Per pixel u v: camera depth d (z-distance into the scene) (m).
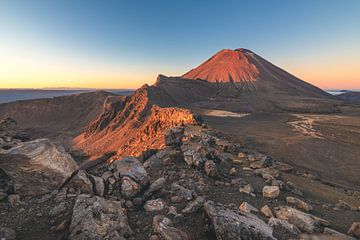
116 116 155.88
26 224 9.21
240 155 28.84
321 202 18.31
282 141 73.12
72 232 8.67
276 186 16.47
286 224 11.13
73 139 161.00
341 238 10.98
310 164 56.53
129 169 14.23
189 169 18.55
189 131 39.91
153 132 74.38
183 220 10.70
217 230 9.16
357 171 53.53
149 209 11.51
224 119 125.12
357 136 80.81
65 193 11.36
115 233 8.91
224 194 14.74
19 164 11.14
